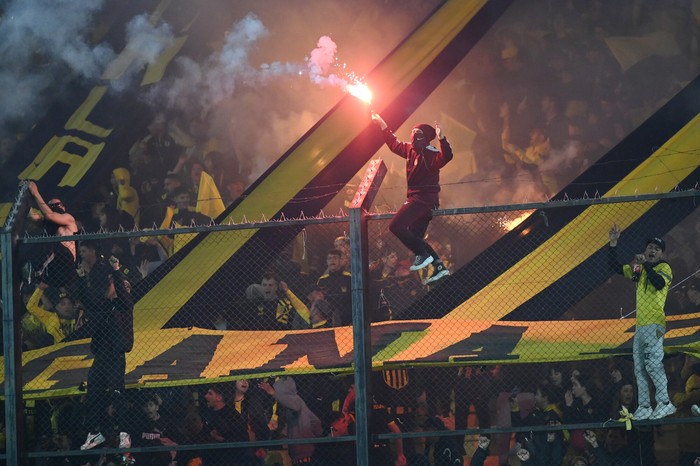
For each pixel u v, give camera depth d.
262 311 43.97
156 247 53.50
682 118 51.31
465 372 41.50
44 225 42.16
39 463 40.16
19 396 33.97
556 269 43.59
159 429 39.28
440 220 55.12
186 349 39.97
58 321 45.75
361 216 33.00
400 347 38.03
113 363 37.22
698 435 40.75
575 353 36.00
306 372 36.38
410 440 40.19
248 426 39.62
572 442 39.81
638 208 45.59
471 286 45.12
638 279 34.47
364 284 32.94
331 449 39.53
